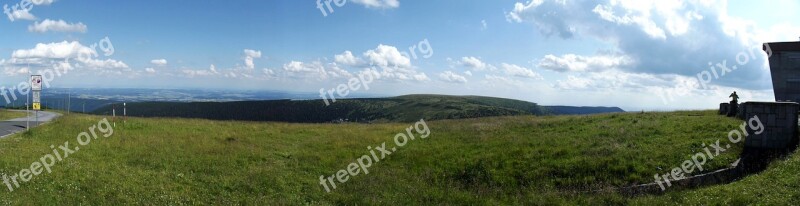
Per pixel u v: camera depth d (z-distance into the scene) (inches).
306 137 1311.5
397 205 686.5
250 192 749.9
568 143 902.4
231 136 1264.8
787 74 1259.8
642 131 938.7
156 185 745.6
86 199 657.6
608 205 638.5
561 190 704.4
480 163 838.5
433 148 1000.9
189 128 1416.1
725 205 563.8
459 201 701.9
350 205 695.7
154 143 1096.2
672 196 631.2
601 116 1277.1
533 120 1327.5
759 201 553.9
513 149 890.1
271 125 1584.6
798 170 614.5
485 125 1283.2
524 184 745.0
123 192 698.8
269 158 989.8
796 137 769.6
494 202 687.1
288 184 796.0
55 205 624.7
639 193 664.4
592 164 754.2
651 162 734.5
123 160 910.4
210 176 822.5
